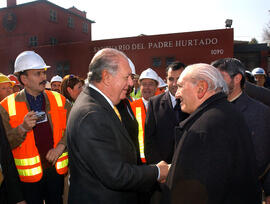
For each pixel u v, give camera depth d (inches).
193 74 50.3
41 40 908.6
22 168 80.4
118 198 50.6
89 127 46.3
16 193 67.9
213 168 40.8
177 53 513.7
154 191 55.5
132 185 47.2
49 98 90.1
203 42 495.5
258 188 46.8
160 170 52.7
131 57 549.6
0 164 66.4
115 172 45.0
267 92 88.4
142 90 114.5
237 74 67.0
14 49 895.7
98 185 49.6
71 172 53.8
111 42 569.9
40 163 82.3
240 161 42.8
